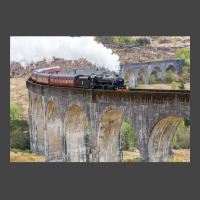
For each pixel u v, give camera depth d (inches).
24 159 2293.3
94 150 1529.3
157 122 1140.5
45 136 2159.2
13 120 3048.7
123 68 4549.7
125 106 1280.8
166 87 4552.2
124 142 2529.5
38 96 2261.3
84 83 1713.8
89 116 1530.5
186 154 2190.0
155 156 1227.2
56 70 3043.8
